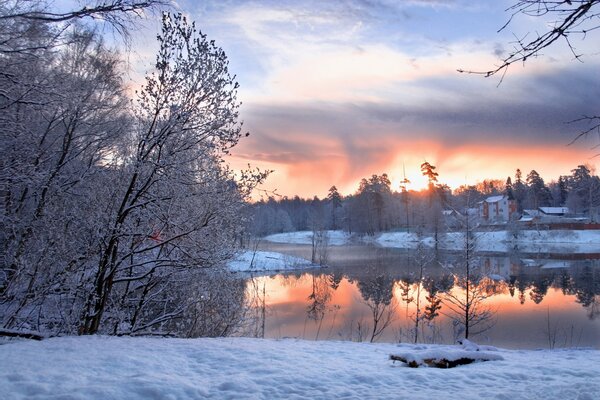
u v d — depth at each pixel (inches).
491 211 3882.9
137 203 458.6
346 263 1939.0
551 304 966.4
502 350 438.9
